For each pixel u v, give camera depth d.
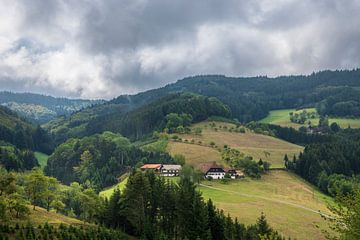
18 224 99.50
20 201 105.94
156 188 128.62
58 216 122.50
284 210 165.12
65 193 170.25
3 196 104.81
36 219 109.94
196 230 112.44
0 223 98.06
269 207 168.50
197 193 130.25
